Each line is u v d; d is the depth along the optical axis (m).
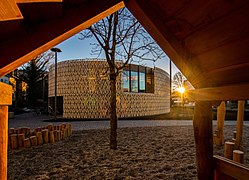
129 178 3.74
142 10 1.83
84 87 16.62
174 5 1.68
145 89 20.11
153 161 4.82
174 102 40.22
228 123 12.94
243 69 1.71
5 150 1.61
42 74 28.39
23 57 1.63
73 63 17.05
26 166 4.46
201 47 1.86
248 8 1.32
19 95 30.48
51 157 5.14
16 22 1.33
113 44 6.00
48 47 1.87
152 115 19.48
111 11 1.99
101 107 16.48
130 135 8.40
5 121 1.62
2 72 1.72
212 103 2.19
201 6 1.54
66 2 1.64
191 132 9.14
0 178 1.55
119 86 16.77
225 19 1.49
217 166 2.11
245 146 6.52
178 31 1.88
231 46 1.63
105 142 6.96
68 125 8.28
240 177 1.79
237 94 1.63
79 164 4.59
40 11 1.47
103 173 4.01
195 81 2.23
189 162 4.73
